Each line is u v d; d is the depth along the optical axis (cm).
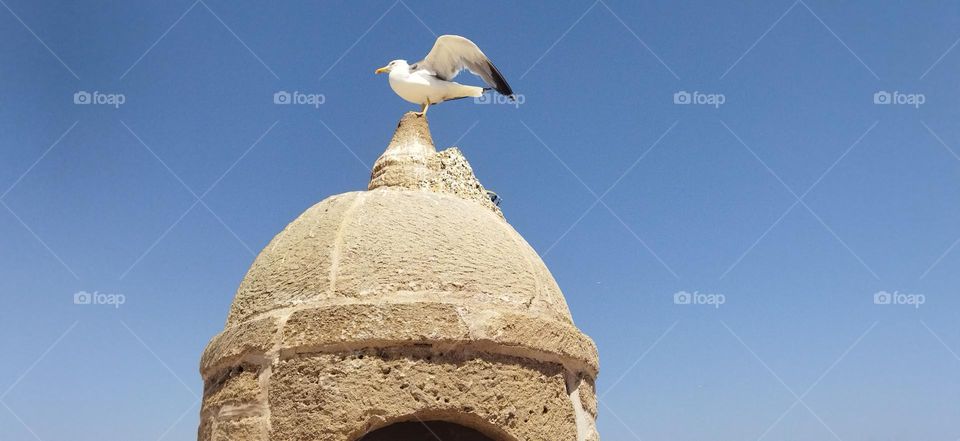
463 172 726
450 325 547
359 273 570
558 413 579
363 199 629
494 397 551
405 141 732
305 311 556
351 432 529
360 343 541
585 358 619
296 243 616
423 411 536
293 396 543
